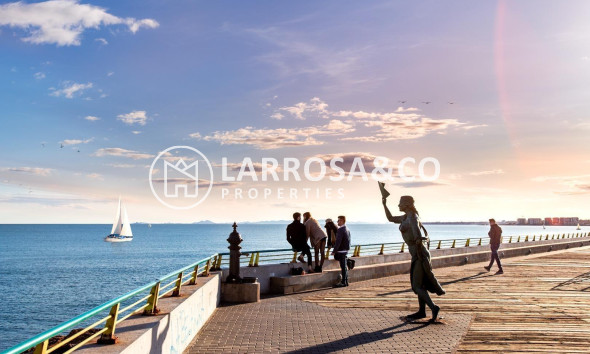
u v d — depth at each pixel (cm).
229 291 1245
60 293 6831
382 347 802
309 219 1584
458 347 806
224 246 18975
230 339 853
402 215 1058
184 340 784
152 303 685
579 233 5594
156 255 14138
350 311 1130
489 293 1422
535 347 811
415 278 1026
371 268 1784
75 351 494
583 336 888
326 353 764
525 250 3222
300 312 1112
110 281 8088
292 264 1539
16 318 5184
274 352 770
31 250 16650
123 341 535
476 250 2805
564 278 1803
